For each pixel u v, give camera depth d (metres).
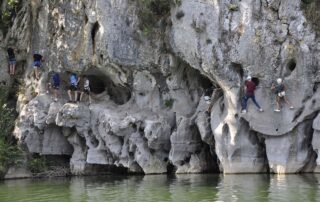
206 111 26.20
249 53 24.61
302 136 24.31
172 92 27.75
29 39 30.92
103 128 27.41
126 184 22.45
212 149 26.47
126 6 27.30
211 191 19.08
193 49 25.47
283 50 24.55
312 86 24.27
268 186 19.80
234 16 24.84
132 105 28.42
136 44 27.42
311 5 24.61
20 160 27.77
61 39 29.17
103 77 29.86
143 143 26.92
